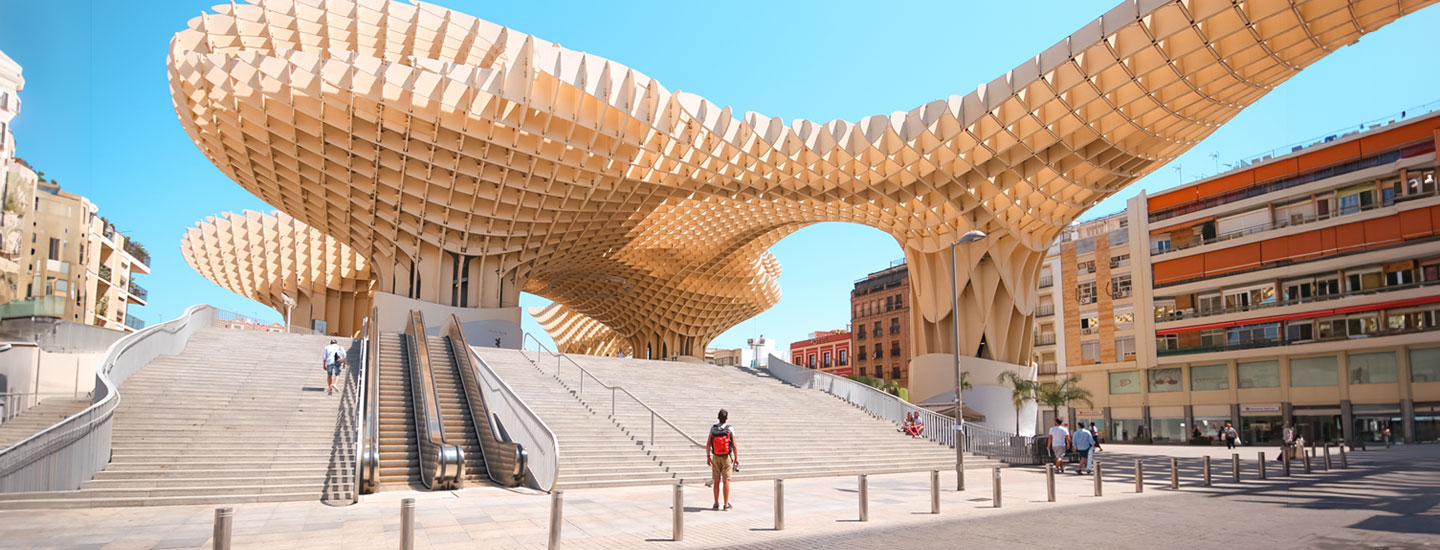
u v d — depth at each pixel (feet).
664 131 96.58
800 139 104.68
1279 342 156.25
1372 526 33.35
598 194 115.96
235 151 104.88
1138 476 48.98
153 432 48.49
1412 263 138.62
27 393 59.11
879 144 104.01
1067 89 87.45
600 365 92.43
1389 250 140.05
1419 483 54.90
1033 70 88.53
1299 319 153.99
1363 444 128.67
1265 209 161.27
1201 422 169.89
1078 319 195.42
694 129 98.68
